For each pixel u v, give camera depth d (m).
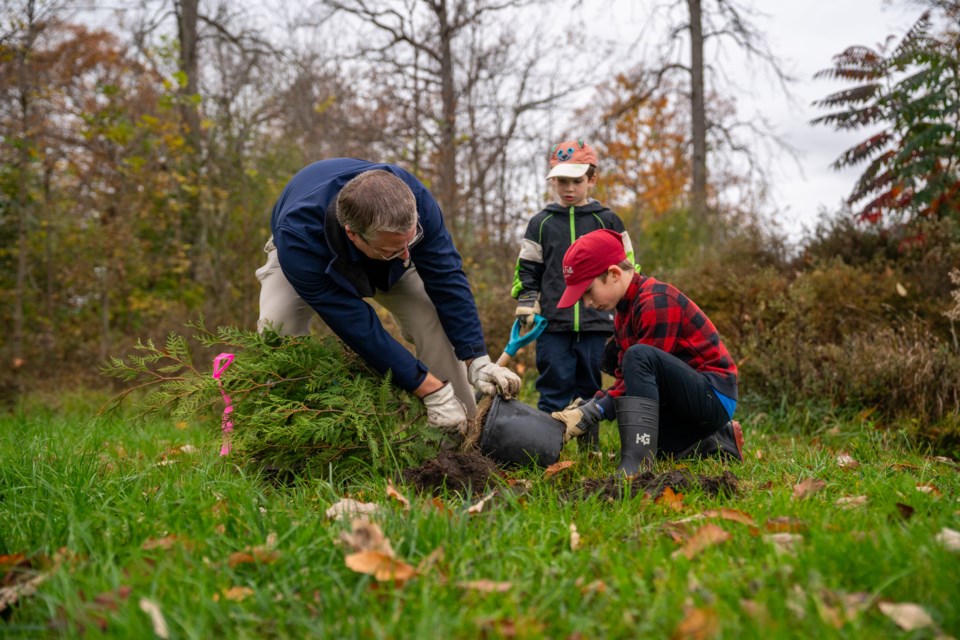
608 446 3.75
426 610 1.55
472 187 10.68
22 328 8.99
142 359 3.10
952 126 6.81
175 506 2.39
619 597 1.68
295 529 2.09
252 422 2.90
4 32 8.27
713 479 2.64
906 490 2.39
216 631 1.62
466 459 2.80
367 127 11.45
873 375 4.63
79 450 3.54
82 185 9.80
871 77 7.86
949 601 1.53
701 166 16.33
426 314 3.46
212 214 9.67
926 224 6.61
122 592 1.71
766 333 5.35
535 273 4.26
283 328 3.35
